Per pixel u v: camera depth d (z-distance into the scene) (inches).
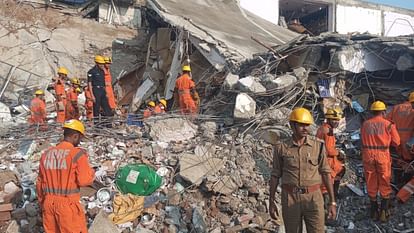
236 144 297.0
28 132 345.1
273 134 300.2
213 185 244.2
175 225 225.5
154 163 271.0
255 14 754.8
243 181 254.8
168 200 238.5
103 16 647.1
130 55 647.8
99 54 631.2
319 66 351.9
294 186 174.4
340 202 257.1
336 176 244.2
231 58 433.1
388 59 341.1
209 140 304.7
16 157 282.5
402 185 263.6
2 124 405.7
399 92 335.6
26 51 583.5
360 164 291.7
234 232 223.1
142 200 234.2
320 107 339.0
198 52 506.6
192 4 634.2
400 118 259.6
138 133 329.1
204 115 354.6
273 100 340.8
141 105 572.4
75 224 177.0
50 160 178.4
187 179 248.7
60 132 333.4
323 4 847.7
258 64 381.1
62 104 408.5
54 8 614.9
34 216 223.9
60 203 175.0
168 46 585.0
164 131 311.3
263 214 237.1
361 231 235.6
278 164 180.7
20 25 585.9
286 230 178.1
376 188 237.3
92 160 271.1
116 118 366.3
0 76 564.1
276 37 590.9
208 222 229.8
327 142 240.8
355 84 354.0
